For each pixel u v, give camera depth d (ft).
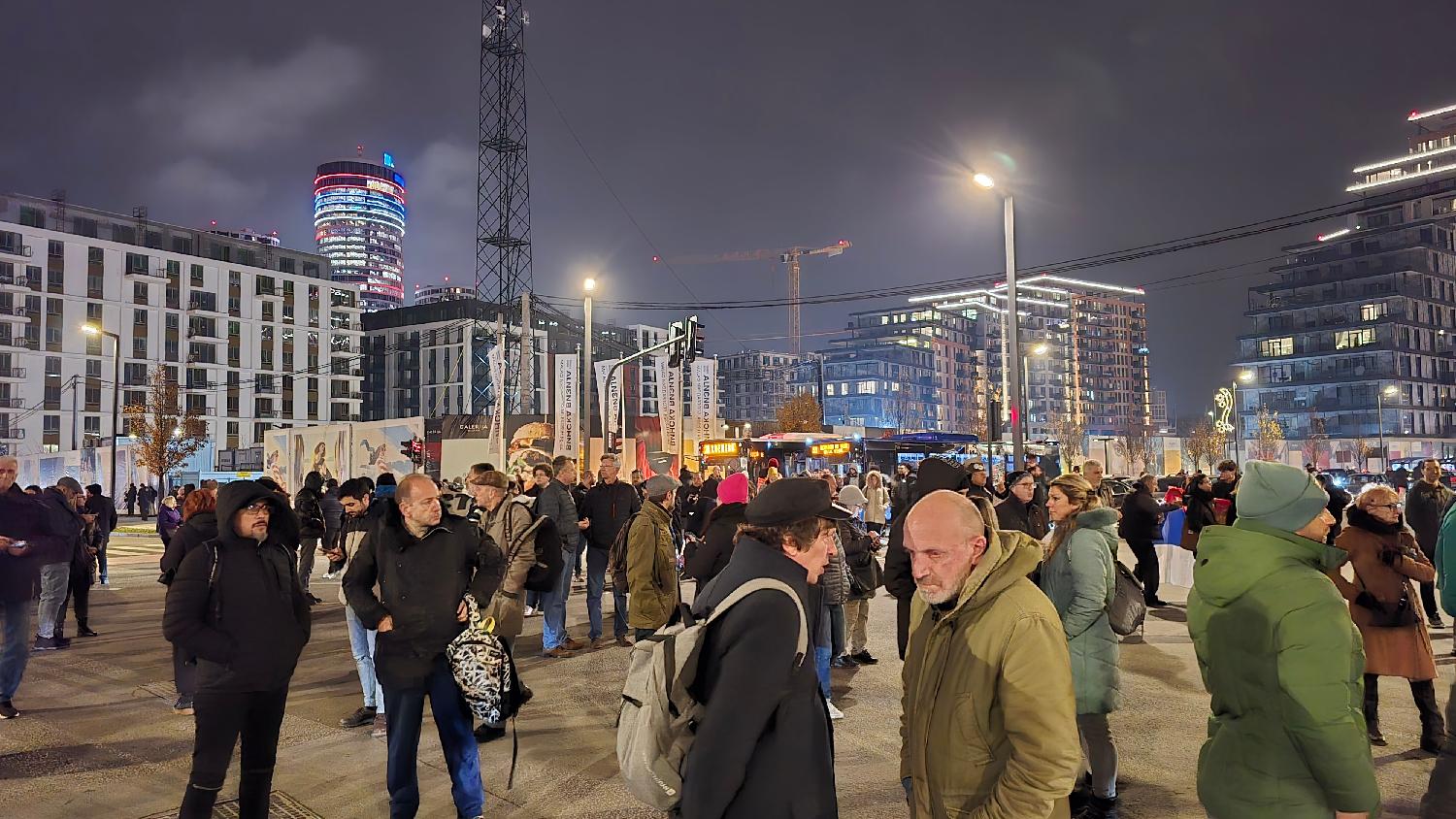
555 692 24.88
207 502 22.76
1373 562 19.21
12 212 284.41
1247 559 9.25
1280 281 340.39
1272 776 8.93
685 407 427.74
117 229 305.94
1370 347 308.19
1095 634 15.38
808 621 7.89
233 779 18.29
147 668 28.99
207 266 316.81
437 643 14.94
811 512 8.07
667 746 7.58
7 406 272.72
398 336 372.79
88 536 38.73
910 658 9.77
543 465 31.42
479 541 15.94
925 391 503.20
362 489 27.27
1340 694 8.56
